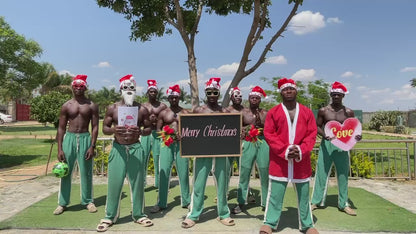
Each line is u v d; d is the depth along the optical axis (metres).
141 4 9.77
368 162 8.10
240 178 5.33
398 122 27.55
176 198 6.28
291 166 4.17
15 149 14.38
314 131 4.20
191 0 10.60
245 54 9.58
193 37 10.06
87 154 5.28
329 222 4.69
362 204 5.64
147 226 4.52
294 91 4.20
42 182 7.64
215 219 4.85
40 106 17.52
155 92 6.71
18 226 4.47
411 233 4.26
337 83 5.18
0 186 7.32
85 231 4.34
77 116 5.25
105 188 6.96
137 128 4.56
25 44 18.08
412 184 7.33
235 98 5.48
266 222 4.29
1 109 43.78
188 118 4.51
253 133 4.43
